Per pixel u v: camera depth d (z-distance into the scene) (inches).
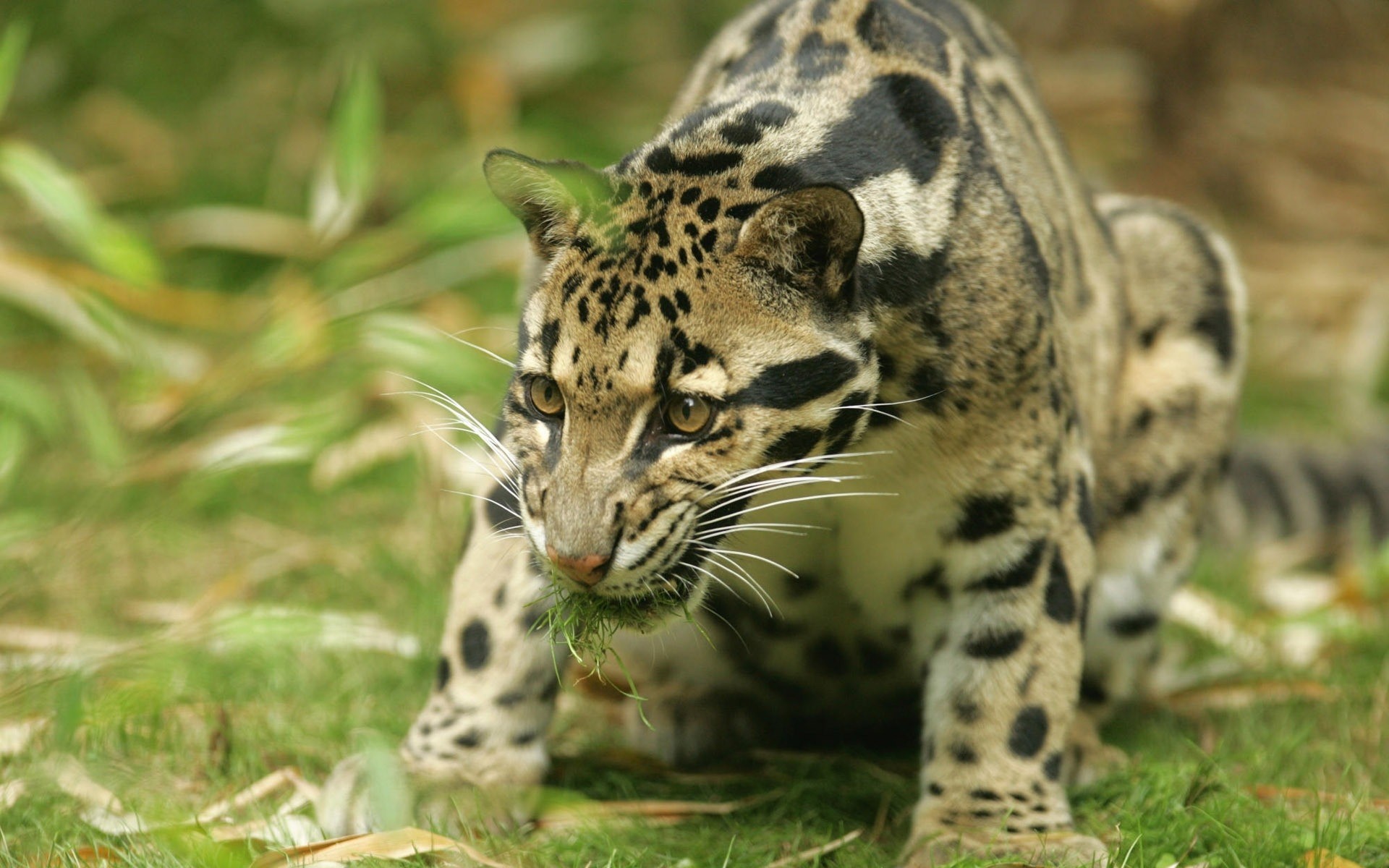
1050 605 276.8
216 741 297.1
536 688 283.7
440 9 669.3
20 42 360.5
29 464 420.8
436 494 411.5
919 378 260.4
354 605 386.0
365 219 549.6
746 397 239.0
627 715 326.6
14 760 295.9
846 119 261.0
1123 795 296.7
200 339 501.0
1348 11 721.6
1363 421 548.1
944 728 277.6
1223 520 478.0
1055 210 302.8
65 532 370.3
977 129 277.0
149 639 310.7
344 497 446.3
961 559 275.7
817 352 242.1
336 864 247.1
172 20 671.1
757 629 299.9
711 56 310.5
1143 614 337.1
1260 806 283.0
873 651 300.8
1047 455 273.7
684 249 240.2
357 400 453.1
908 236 254.2
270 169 606.5
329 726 315.3
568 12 713.0
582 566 236.7
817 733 330.3
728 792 301.1
